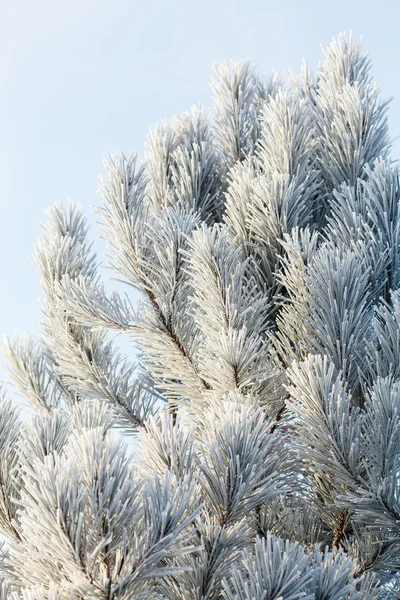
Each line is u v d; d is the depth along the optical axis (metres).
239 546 1.84
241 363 2.34
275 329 3.17
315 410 2.16
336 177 3.46
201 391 2.70
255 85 4.20
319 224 3.45
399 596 2.64
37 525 1.28
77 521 1.29
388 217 2.85
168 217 2.63
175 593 1.82
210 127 3.94
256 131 3.87
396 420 2.10
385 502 2.20
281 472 2.44
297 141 3.23
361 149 3.44
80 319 2.83
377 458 2.16
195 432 2.70
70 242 3.17
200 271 2.32
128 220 2.60
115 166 2.69
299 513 2.79
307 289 2.58
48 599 1.30
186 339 2.71
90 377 3.15
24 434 1.78
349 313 2.45
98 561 1.35
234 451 1.72
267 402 2.65
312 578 1.45
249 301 2.50
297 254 2.55
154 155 3.68
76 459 1.35
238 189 3.15
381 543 2.48
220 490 1.75
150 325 2.65
